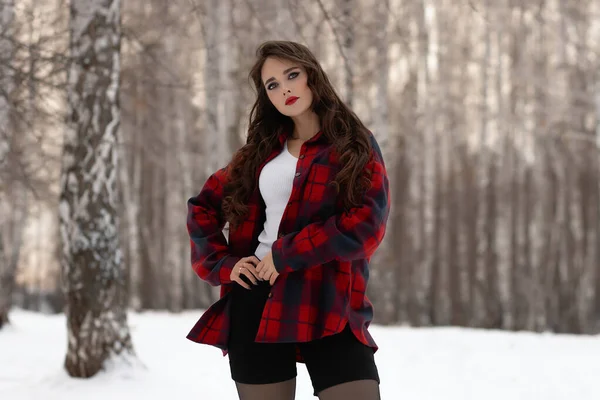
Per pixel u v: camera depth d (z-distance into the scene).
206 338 2.21
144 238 20.02
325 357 2.07
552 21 18.55
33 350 7.63
